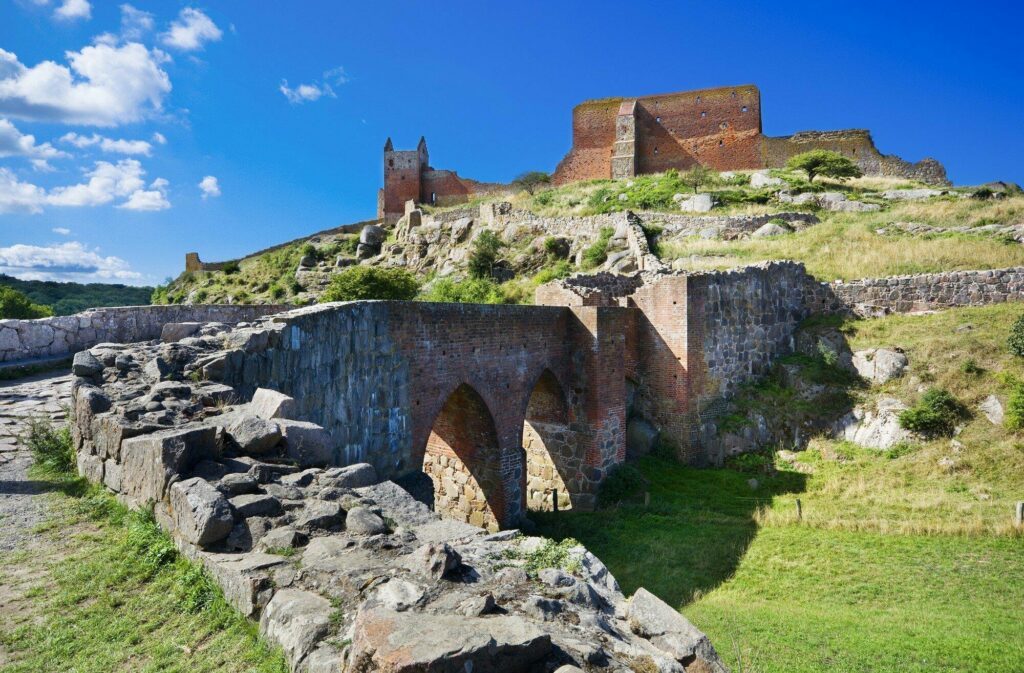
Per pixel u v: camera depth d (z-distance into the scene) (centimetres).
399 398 1408
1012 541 1322
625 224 3597
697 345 2242
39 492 846
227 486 642
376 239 6366
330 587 483
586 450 2030
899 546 1367
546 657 377
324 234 7644
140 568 610
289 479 694
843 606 1155
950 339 2120
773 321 2494
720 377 2308
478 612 423
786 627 1053
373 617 380
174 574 581
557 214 4750
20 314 4997
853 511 1602
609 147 6381
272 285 5894
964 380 1950
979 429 1798
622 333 2138
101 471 840
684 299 2230
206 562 557
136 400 895
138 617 532
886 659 918
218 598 527
